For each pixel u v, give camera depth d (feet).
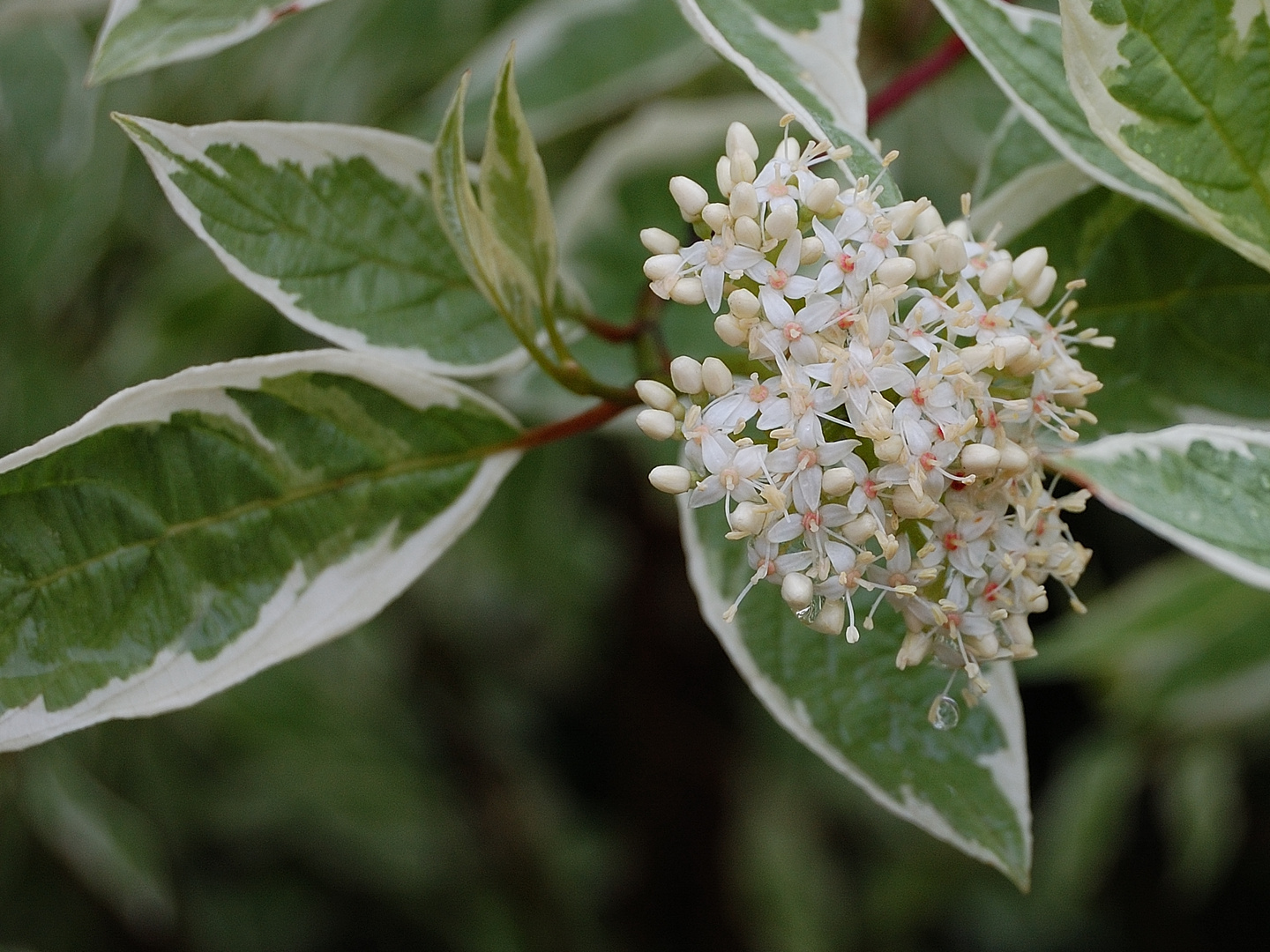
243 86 1.61
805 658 1.25
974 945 2.74
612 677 2.50
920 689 1.25
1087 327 1.26
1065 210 1.26
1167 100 1.15
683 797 2.46
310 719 1.88
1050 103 1.22
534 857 2.44
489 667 2.52
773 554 1.14
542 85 1.49
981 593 1.15
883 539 1.13
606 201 1.44
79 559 1.17
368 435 1.22
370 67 1.59
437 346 1.26
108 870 1.75
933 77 1.41
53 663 1.16
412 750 2.20
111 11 1.23
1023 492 1.15
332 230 1.24
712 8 1.20
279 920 2.31
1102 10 1.14
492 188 1.20
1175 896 2.68
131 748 1.89
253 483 1.20
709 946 2.43
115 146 1.59
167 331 1.57
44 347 1.61
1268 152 1.16
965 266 1.16
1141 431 1.25
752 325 1.14
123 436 1.17
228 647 1.19
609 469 2.20
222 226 1.22
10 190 1.58
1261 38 1.14
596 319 1.29
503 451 1.23
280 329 1.62
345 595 1.21
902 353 1.14
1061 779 2.47
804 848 2.43
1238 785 2.44
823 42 1.20
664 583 2.35
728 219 1.15
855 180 1.15
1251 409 1.25
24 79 1.58
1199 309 1.26
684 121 1.45
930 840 2.37
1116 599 1.74
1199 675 1.75
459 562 1.98
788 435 1.13
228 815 2.00
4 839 1.85
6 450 1.59
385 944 2.40
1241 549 1.11
